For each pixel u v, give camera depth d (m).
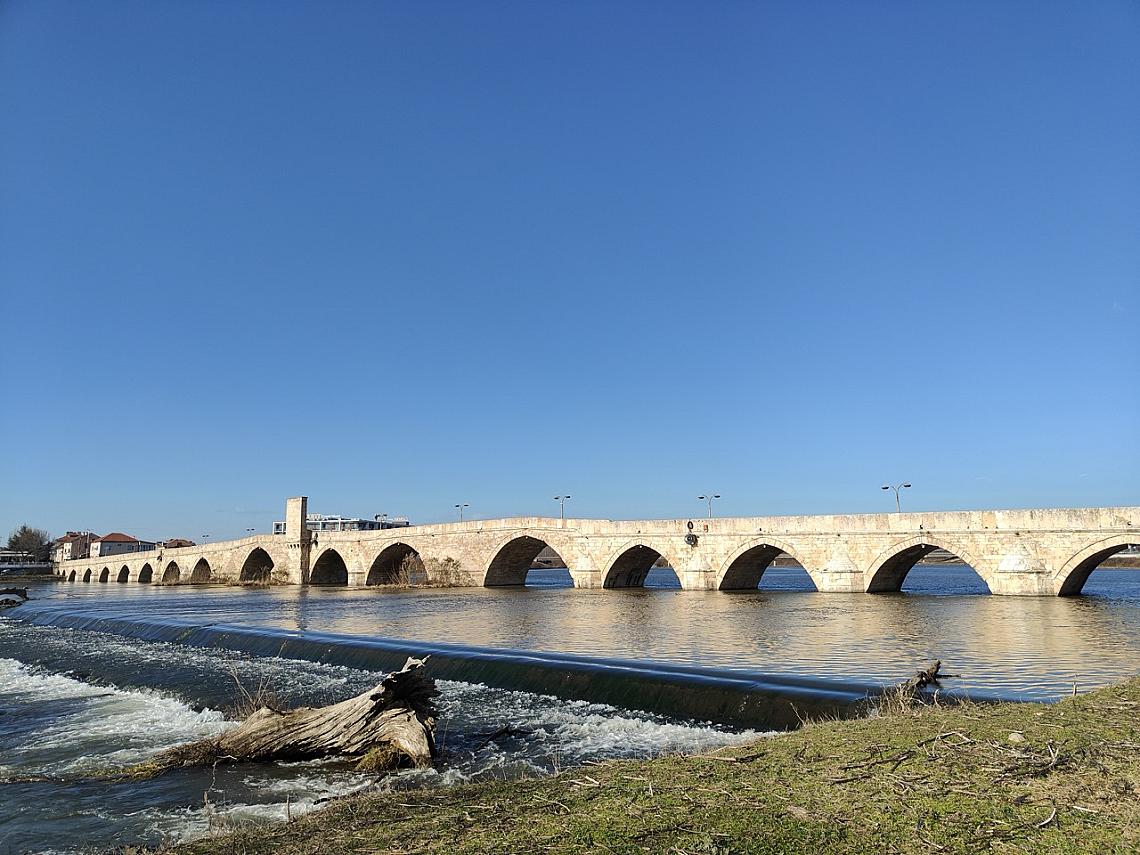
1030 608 44.56
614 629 36.72
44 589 122.81
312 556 107.31
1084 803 7.98
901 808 7.97
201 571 134.38
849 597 55.59
